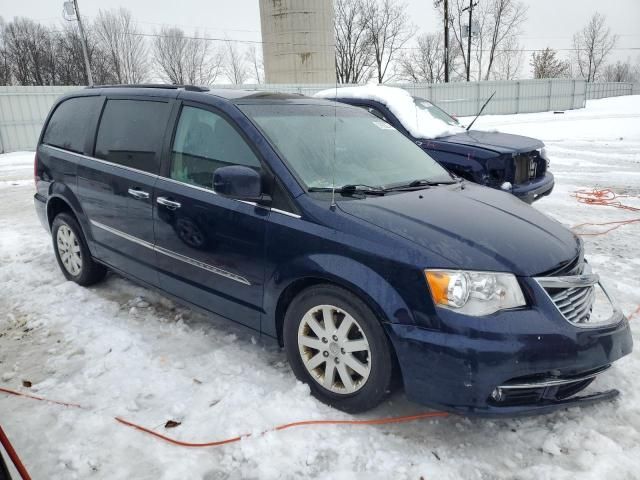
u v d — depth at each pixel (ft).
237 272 10.55
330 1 107.04
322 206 9.53
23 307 14.35
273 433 8.82
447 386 8.16
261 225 9.99
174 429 9.11
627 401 9.79
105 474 8.10
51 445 8.76
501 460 8.39
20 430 9.16
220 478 8.05
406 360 8.39
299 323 9.77
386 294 8.47
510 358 7.93
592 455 8.38
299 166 10.35
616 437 8.87
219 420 9.26
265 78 112.27
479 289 8.16
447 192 11.21
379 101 22.71
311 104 12.91
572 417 9.43
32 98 65.82
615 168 38.32
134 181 12.62
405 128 21.89
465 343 7.98
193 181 11.51
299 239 9.47
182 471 8.13
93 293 15.25
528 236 9.36
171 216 11.67
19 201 30.71
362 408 9.21
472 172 20.07
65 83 158.71
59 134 16.02
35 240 21.03
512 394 8.35
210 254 11.00
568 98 118.32
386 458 8.38
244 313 10.75
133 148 13.03
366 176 11.17
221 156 11.03
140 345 12.05
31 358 11.68
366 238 8.86
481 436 8.98
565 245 9.56
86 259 15.16
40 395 10.21
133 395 10.14
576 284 8.80
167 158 12.10
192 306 12.07
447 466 8.23
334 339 9.33
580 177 34.88
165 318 13.56
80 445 8.74
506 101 112.47
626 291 15.07
